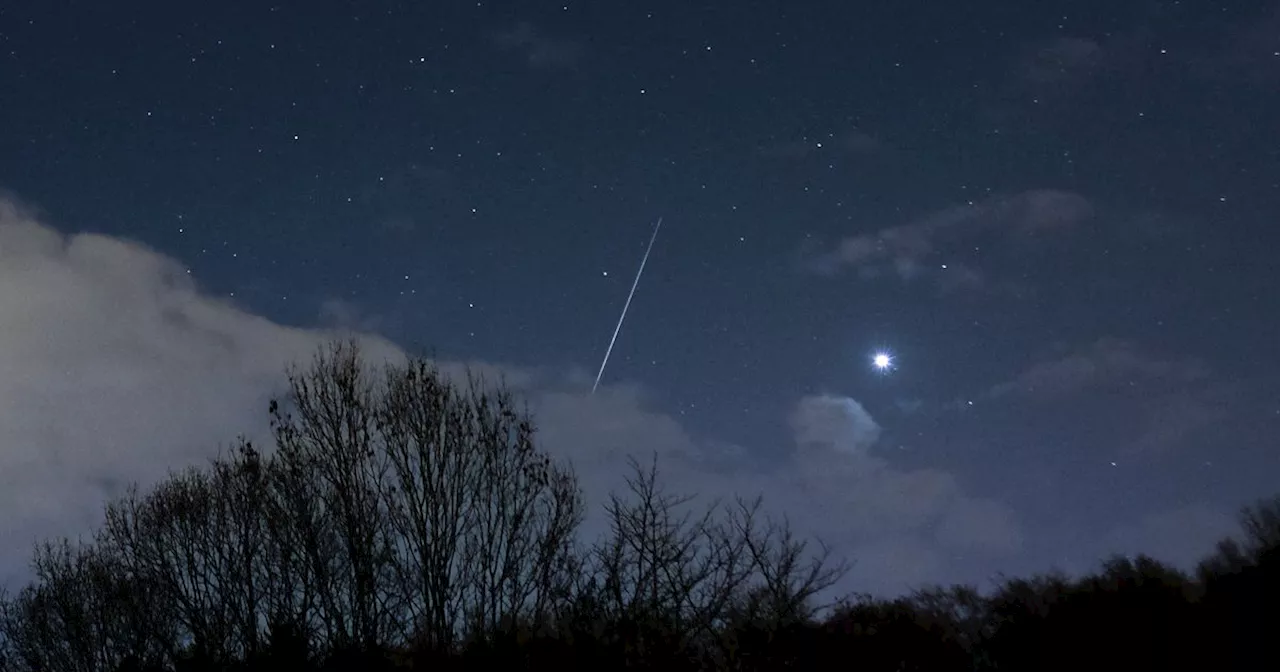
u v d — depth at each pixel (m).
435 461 19.02
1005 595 13.09
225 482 21.31
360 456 19.72
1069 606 12.44
